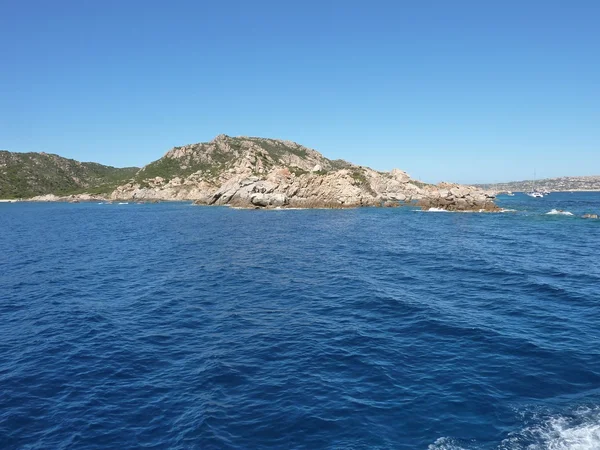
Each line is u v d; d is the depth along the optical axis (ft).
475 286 92.84
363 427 38.91
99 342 62.64
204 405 43.70
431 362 52.70
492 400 42.75
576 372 48.55
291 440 37.35
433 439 36.58
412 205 455.22
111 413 42.86
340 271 112.68
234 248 158.81
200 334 65.36
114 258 141.18
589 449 34.06
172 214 376.27
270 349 58.39
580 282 94.99
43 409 43.88
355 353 56.24
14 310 80.18
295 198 439.63
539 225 241.76
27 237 211.41
